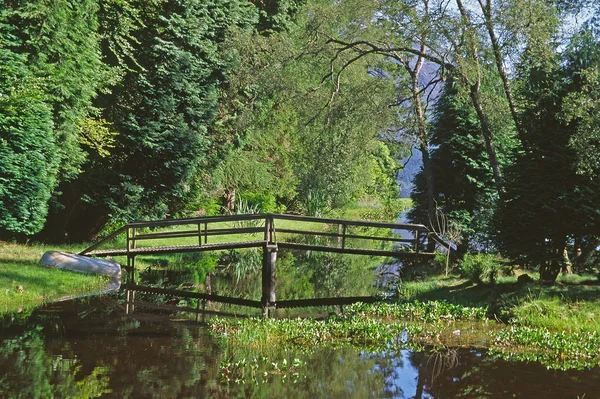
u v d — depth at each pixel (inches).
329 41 903.1
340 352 380.5
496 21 673.0
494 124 819.4
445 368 344.8
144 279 687.7
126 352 357.4
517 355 375.9
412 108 875.4
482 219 803.4
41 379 296.2
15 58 577.3
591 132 508.4
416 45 852.0
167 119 897.5
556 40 648.4
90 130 734.5
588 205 522.6
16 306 466.3
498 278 602.5
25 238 754.8
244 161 1269.7
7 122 564.1
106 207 852.0
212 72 1019.3
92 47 689.6
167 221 708.0
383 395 295.6
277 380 316.2
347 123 909.8
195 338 406.6
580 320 444.5
